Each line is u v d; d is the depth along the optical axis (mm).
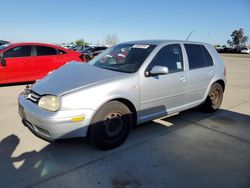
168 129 4449
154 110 4039
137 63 3883
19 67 8086
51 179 2871
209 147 3779
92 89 3256
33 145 3684
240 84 9711
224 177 2990
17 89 7680
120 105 3512
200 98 4988
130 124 3727
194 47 4891
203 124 4754
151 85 3859
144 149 3650
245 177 3000
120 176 2961
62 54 8969
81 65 4242
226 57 36500
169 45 4355
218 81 5402
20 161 3236
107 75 3602
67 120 3084
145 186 2781
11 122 4641
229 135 4254
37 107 3254
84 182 2830
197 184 2840
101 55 4672
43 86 3482
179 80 4324
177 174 3031
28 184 2770
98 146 3451
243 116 5316
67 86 3305
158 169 3129
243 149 3740
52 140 3186
